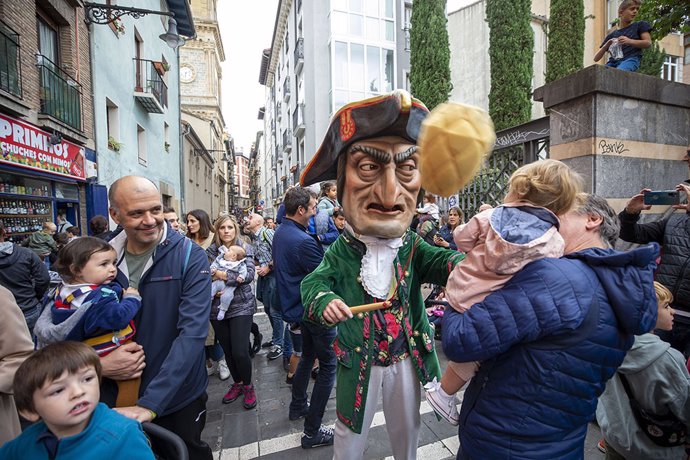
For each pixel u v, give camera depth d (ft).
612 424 5.58
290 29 70.33
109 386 5.21
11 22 17.21
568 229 4.34
